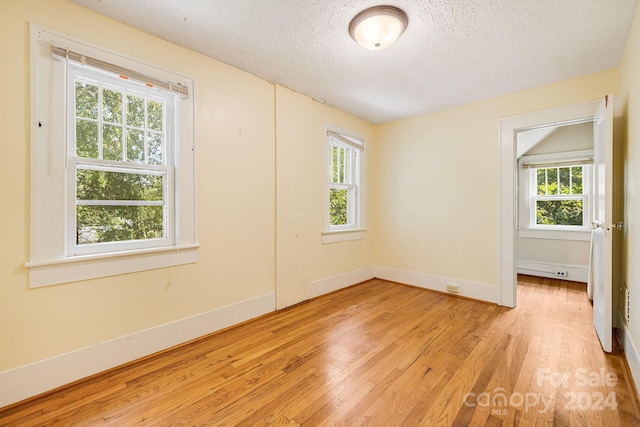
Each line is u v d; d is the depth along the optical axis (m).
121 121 1.88
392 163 3.90
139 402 1.50
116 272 1.81
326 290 3.37
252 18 1.79
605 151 2.04
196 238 2.20
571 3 1.61
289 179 2.89
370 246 4.02
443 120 3.41
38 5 1.54
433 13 1.70
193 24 1.85
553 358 1.92
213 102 2.29
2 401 1.44
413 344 2.13
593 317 2.52
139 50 1.90
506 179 2.93
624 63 2.10
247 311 2.55
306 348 2.07
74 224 1.70
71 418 1.38
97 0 1.62
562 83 2.61
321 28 1.89
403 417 1.39
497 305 2.97
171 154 2.10
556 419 1.37
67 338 1.63
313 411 1.43
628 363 1.83
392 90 2.87
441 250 3.43
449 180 3.36
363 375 1.74
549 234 4.07
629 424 1.33
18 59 1.48
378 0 1.61
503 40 1.98
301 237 3.04
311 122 3.10
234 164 2.45
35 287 1.53
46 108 1.57
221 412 1.43
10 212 1.47
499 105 2.98
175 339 2.08
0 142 1.44
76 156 1.70
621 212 2.26
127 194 1.92
